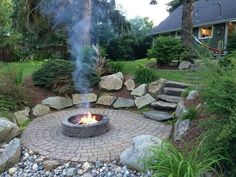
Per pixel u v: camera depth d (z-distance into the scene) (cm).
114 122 618
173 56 993
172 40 1008
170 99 689
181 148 413
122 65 913
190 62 970
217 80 348
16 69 789
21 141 520
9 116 608
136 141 429
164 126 583
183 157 315
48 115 683
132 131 559
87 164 423
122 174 393
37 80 776
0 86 670
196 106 518
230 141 330
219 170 338
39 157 455
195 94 580
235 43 1221
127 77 829
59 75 763
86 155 454
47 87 777
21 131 575
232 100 326
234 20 1480
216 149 324
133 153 409
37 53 1416
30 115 673
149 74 792
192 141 400
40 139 528
